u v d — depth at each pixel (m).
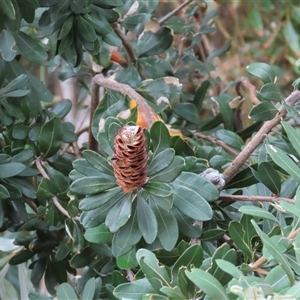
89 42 1.48
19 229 1.52
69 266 1.59
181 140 1.34
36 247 1.54
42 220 1.50
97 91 1.55
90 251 1.47
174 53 2.06
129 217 1.20
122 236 1.22
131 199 1.21
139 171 1.19
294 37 3.45
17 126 1.47
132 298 1.17
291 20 3.61
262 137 1.32
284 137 1.33
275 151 1.18
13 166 1.37
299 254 1.10
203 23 1.98
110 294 1.32
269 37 3.67
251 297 1.03
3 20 1.42
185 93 2.00
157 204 1.22
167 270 1.18
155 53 1.66
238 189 1.40
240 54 3.62
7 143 1.50
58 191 1.42
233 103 1.78
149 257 1.15
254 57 3.65
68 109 1.60
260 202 1.34
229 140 1.52
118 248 1.22
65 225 1.42
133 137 1.18
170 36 1.66
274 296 1.04
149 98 1.56
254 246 1.23
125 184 1.20
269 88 1.32
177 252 1.25
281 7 3.55
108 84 1.45
